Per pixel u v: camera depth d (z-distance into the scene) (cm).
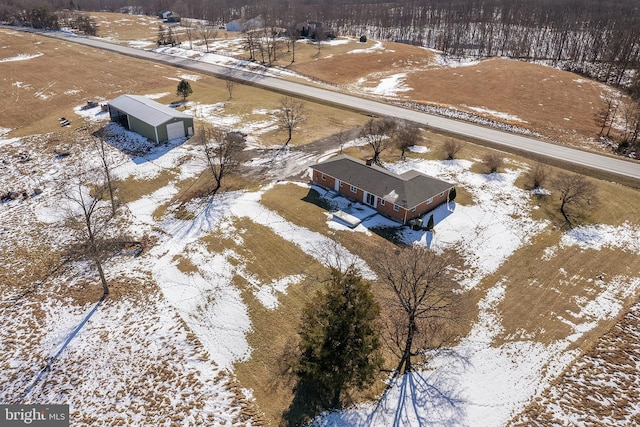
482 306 2595
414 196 3388
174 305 2647
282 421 1950
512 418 1969
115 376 2200
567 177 3803
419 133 4825
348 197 3759
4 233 3419
